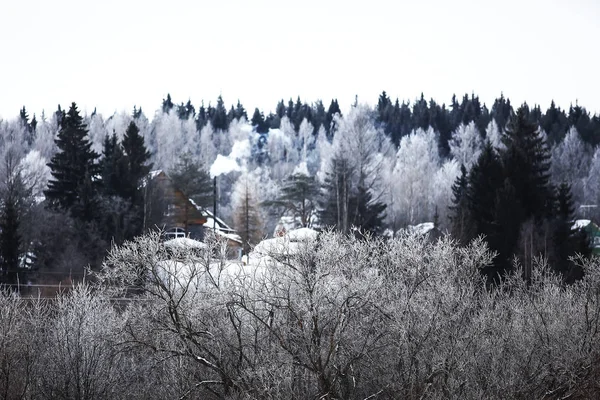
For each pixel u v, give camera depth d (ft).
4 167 215.51
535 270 60.95
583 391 50.44
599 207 234.99
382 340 48.80
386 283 49.83
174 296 49.24
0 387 50.65
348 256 49.44
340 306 45.93
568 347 51.29
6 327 52.13
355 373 47.93
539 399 51.13
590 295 55.31
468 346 49.01
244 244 176.86
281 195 247.09
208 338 47.93
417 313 48.47
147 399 51.49
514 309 54.13
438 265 52.39
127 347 50.11
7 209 133.59
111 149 230.89
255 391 45.32
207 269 48.44
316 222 194.49
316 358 45.80
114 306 55.72
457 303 51.24
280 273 47.24
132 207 168.45
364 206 177.37
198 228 193.77
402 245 53.21
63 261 132.26
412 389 46.26
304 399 46.24
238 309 48.67
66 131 197.98
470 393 48.24
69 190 181.78
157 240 48.65
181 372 49.39
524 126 166.09
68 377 51.34
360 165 229.04
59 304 53.52
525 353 52.29
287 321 46.91
